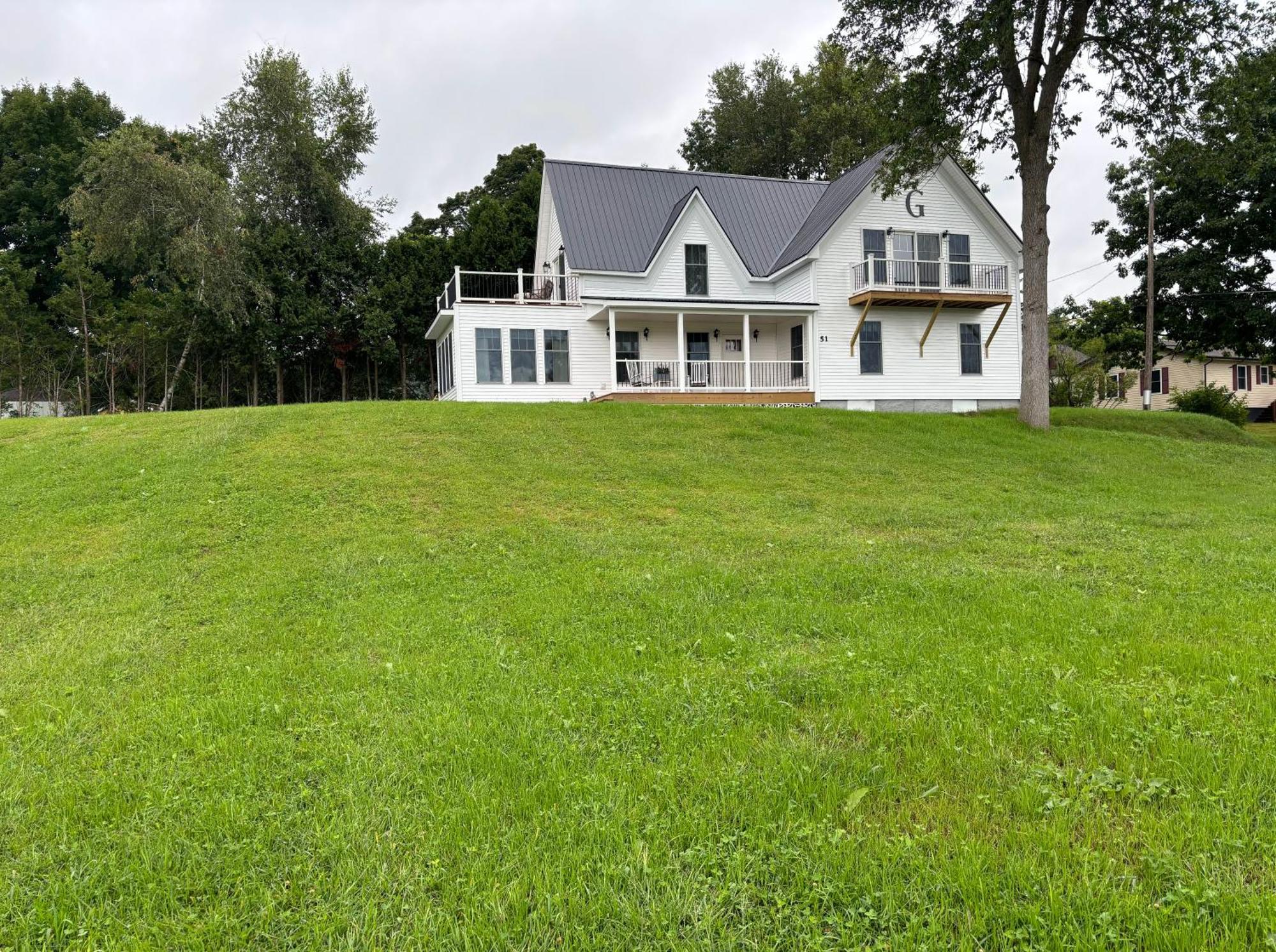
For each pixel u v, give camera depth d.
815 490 12.09
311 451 12.70
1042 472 14.17
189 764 3.83
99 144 31.17
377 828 3.17
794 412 17.61
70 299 33.47
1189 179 25.28
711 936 2.52
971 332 26.17
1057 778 3.39
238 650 5.66
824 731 3.95
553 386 24.23
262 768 3.74
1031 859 2.80
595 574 7.56
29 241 40.16
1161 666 4.67
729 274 26.38
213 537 9.04
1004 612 6.00
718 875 2.81
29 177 41.12
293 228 34.72
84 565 8.13
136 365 36.09
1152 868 2.74
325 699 4.56
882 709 4.12
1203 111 16.92
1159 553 8.24
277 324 32.72
